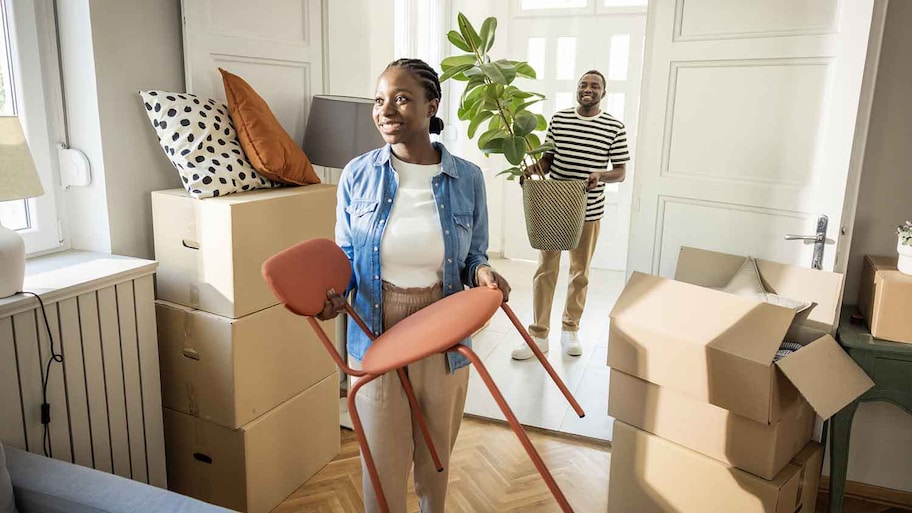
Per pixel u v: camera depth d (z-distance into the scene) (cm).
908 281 205
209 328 220
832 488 222
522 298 418
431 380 172
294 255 141
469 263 179
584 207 234
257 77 268
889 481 251
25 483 155
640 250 274
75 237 235
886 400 211
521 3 431
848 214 224
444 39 438
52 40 218
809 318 215
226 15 251
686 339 196
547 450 282
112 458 212
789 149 233
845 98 215
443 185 171
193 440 236
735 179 246
